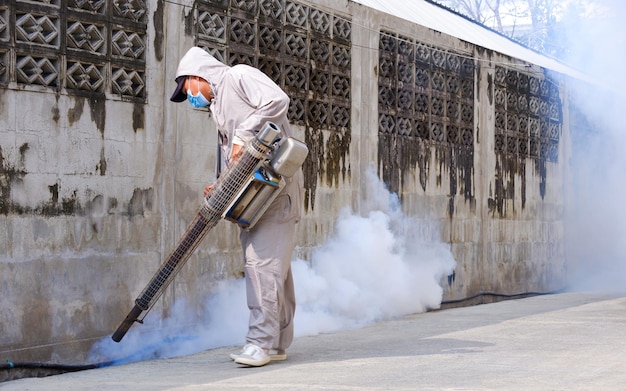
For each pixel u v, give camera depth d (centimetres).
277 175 527
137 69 624
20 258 543
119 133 610
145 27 630
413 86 952
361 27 870
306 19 795
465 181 1044
